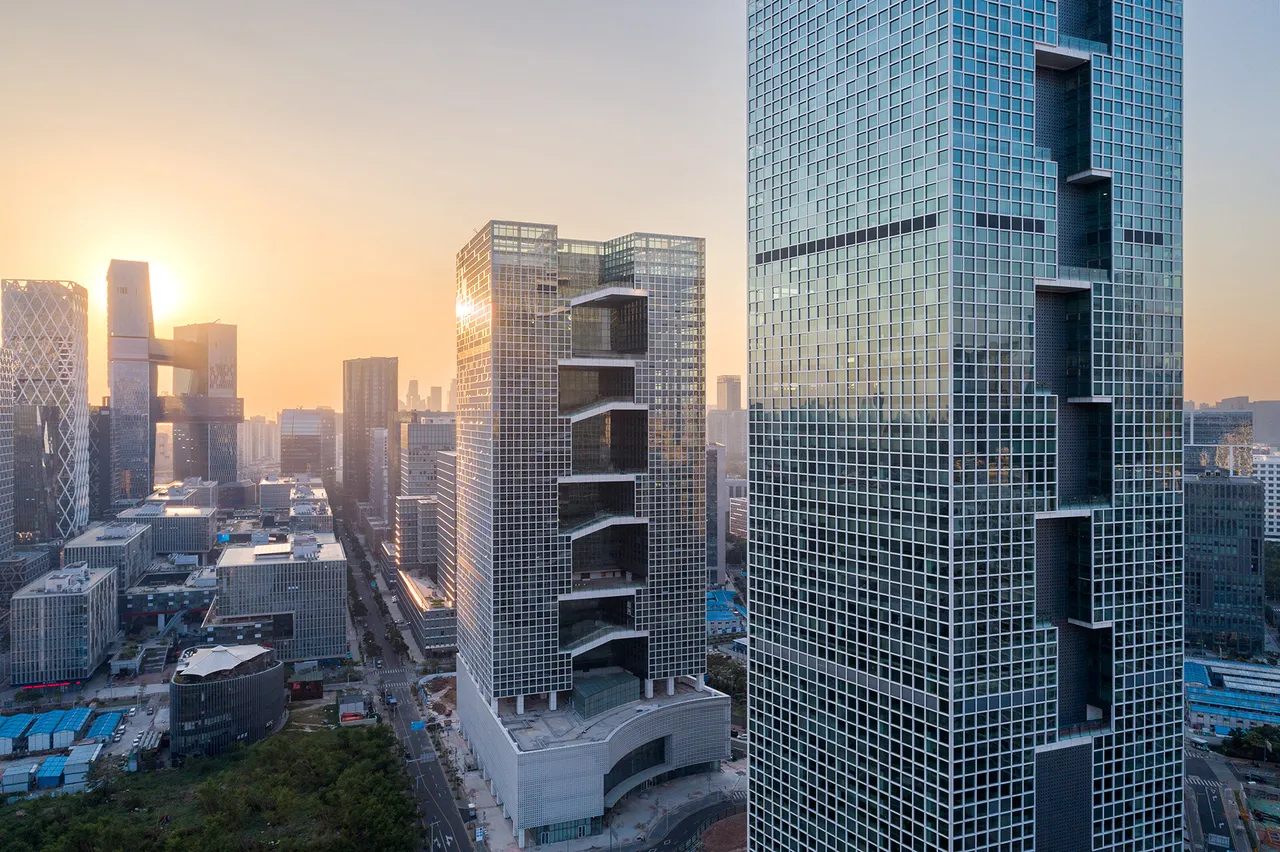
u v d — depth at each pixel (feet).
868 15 550.36
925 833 515.50
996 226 510.17
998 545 510.17
